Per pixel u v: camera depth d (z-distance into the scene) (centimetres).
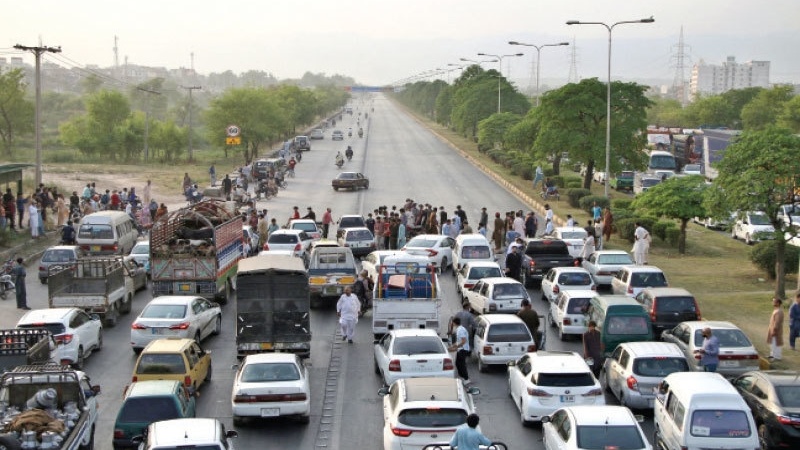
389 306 2705
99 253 4091
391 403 1772
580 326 2806
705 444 1658
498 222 4372
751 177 3131
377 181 7831
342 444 1962
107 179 7850
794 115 10400
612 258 3591
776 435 1809
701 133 8219
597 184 7806
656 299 2686
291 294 2566
